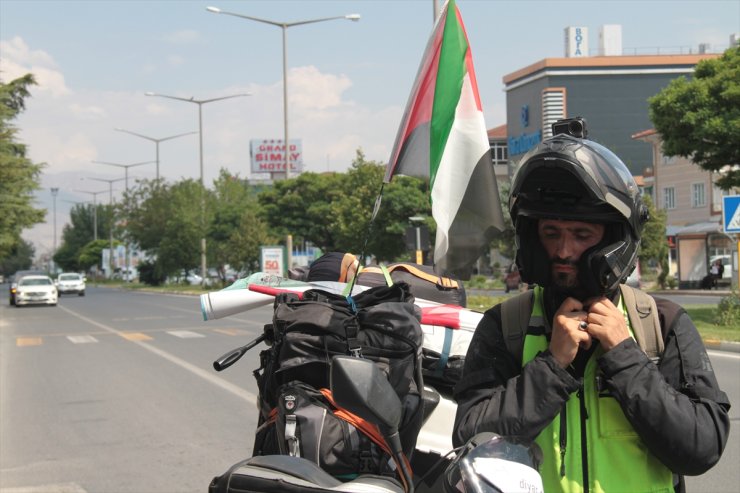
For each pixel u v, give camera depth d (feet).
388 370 10.64
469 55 13.00
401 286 11.53
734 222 54.49
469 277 12.91
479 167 12.87
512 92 308.19
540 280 6.97
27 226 98.53
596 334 6.57
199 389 35.70
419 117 13.32
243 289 13.25
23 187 96.32
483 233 12.79
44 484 20.94
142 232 228.02
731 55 59.52
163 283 246.27
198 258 204.13
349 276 14.90
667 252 146.61
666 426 6.29
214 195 207.10
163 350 52.80
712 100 57.72
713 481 19.67
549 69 289.74
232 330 68.08
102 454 24.04
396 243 144.66
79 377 40.75
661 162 182.60
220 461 23.02
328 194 188.65
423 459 12.52
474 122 12.90
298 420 10.08
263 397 11.21
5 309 122.72
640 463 6.65
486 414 6.77
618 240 6.73
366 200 144.46
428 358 13.28
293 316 10.85
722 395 6.70
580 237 6.77
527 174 6.81
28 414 30.71
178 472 21.89
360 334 10.78
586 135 7.34
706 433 6.37
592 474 6.64
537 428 6.57
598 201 6.59
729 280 130.82
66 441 25.91
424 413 12.62
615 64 290.15
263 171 377.91
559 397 6.53
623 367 6.44
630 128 292.81
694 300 100.37
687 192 173.88
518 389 6.68
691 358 6.77
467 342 13.37
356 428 10.02
